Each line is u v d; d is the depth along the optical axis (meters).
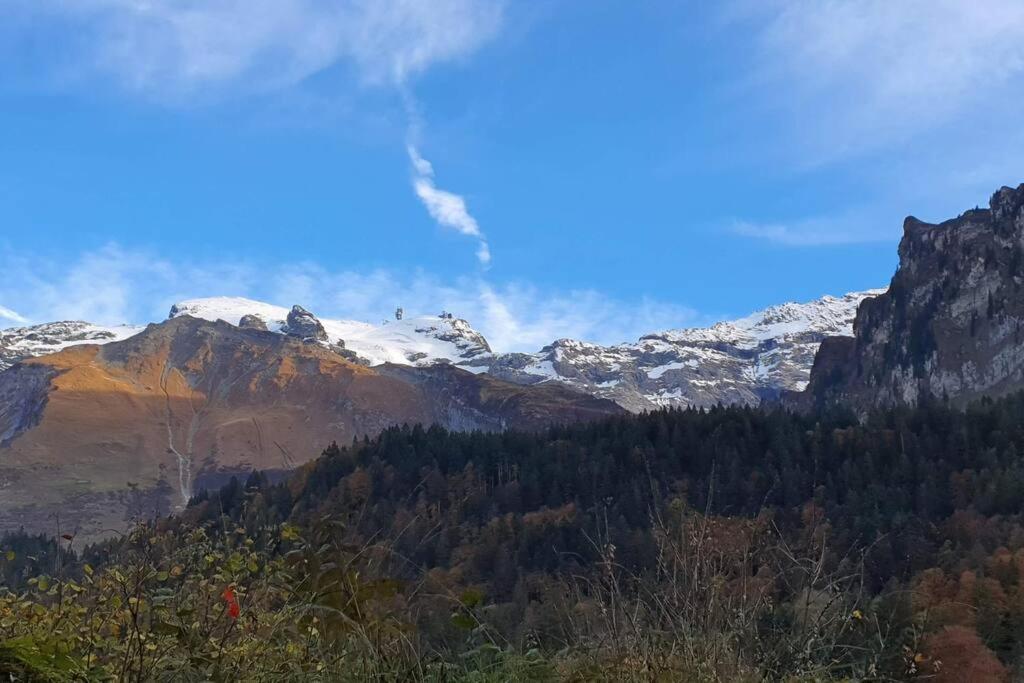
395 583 5.38
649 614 5.11
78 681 4.48
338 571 5.24
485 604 5.51
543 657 5.23
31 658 4.39
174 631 4.73
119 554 4.80
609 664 5.02
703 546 5.15
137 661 4.61
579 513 71.75
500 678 5.20
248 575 5.02
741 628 5.06
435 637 5.34
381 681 5.08
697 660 4.94
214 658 4.77
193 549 4.96
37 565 4.81
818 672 4.91
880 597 5.23
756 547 5.19
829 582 5.19
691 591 5.10
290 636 5.13
